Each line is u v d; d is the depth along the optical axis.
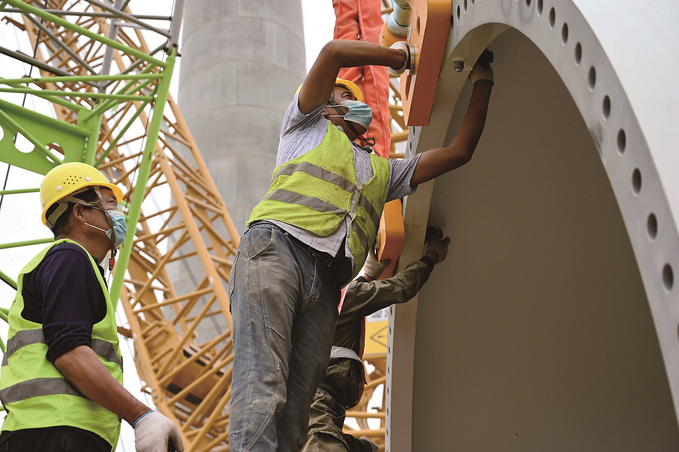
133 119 9.24
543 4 2.02
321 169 2.80
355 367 4.06
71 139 8.76
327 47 2.97
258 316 2.41
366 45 3.08
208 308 16.66
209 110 23.95
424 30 3.07
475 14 2.73
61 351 2.48
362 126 3.20
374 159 3.09
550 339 5.29
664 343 1.40
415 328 4.92
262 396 2.26
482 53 3.33
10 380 2.56
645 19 1.71
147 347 17.50
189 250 21.83
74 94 8.70
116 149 20.92
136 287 19.09
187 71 25.53
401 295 4.09
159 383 16.34
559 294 5.10
